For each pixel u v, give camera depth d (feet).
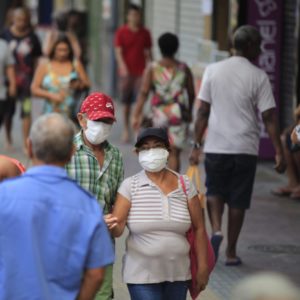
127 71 117.08
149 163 41.70
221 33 110.32
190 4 122.93
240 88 61.21
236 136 61.36
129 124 116.98
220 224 62.18
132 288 42.50
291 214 79.15
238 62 61.67
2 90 100.53
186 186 42.37
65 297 31.60
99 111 43.52
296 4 94.22
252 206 81.56
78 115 44.60
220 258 65.36
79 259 31.63
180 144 78.64
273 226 75.10
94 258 31.83
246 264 64.13
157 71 78.48
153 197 41.98
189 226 42.42
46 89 89.61
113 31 156.25
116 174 45.03
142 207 41.93
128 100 116.06
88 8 189.57
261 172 95.14
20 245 31.32
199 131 62.49
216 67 61.98
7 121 107.65
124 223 42.22
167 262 41.96
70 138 32.76
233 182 62.23
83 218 31.89
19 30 103.91
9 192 31.78
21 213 31.45
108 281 44.32
